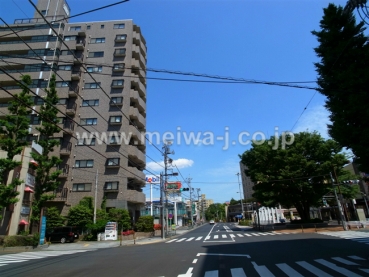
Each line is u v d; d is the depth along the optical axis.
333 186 28.61
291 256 10.66
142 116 39.16
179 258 11.51
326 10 11.45
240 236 24.55
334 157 30.75
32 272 9.35
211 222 85.38
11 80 35.56
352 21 10.91
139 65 38.97
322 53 11.69
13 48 36.56
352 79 9.98
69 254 15.95
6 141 19.62
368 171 10.53
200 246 16.88
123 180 33.41
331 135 11.41
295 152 31.75
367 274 7.02
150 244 22.53
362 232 21.86
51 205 33.00
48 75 35.97
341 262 8.92
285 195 32.81
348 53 10.73
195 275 7.61
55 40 37.47
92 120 35.69
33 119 33.78
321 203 34.88
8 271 9.74
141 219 35.34
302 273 7.38
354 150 10.25
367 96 9.73
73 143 34.88
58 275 8.55
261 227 36.31
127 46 38.94
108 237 27.22
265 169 33.50
